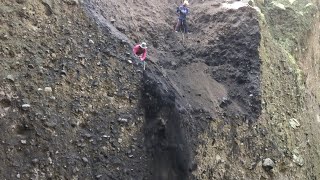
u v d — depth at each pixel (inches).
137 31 199.0
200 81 191.8
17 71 136.4
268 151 189.3
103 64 155.9
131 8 209.6
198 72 197.8
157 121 151.3
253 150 184.1
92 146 137.1
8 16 145.0
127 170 139.2
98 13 175.2
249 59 205.0
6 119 126.4
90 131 139.9
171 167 148.3
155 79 162.1
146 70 164.2
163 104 155.2
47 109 134.9
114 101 150.6
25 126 128.2
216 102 184.5
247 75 201.0
